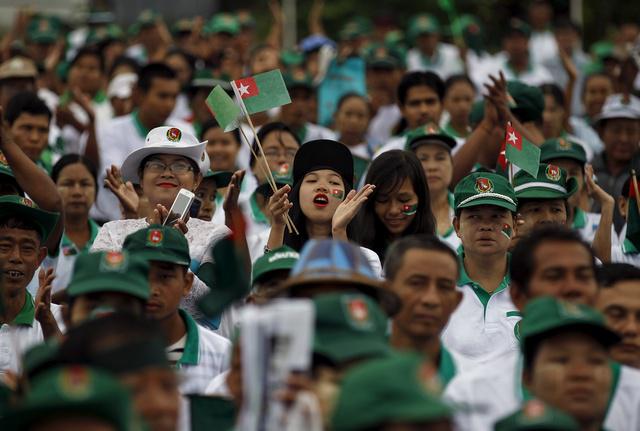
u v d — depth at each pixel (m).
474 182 18.70
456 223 19.09
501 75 23.31
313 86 30.91
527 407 11.55
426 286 14.28
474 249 18.64
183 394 14.05
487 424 13.80
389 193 19.11
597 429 13.45
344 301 11.72
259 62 34.19
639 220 21.12
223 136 25.47
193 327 16.28
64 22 43.94
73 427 9.98
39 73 33.94
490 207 18.64
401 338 14.38
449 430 10.11
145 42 38.34
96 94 33.38
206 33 40.03
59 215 18.22
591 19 52.97
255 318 11.13
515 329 17.66
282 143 23.86
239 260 12.12
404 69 35.31
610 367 13.32
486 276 18.70
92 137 26.77
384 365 10.18
